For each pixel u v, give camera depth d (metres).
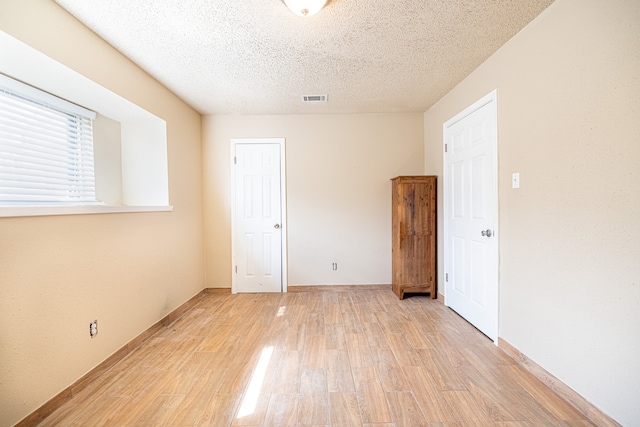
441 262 3.43
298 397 1.73
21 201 1.93
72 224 1.81
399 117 3.90
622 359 1.39
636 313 1.33
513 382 1.86
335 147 3.90
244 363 2.12
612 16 1.41
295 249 3.92
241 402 1.70
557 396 1.72
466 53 2.35
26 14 1.51
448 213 3.22
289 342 2.44
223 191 3.88
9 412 1.43
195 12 1.80
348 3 1.74
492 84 2.37
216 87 2.96
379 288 3.93
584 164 1.57
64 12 1.74
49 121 2.14
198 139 3.75
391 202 3.91
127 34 2.02
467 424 1.51
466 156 2.82
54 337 1.67
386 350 2.28
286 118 3.88
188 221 3.42
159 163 2.95
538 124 1.89
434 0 1.72
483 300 2.55
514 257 2.13
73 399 1.73
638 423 1.33
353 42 2.18
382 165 3.92
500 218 2.29
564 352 1.70
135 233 2.43
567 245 1.68
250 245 3.90
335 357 2.18
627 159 1.36
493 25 1.98
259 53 2.32
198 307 3.34
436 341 2.42
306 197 3.91
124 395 1.77
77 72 1.84
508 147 2.18
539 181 1.88
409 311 3.12
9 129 1.85
